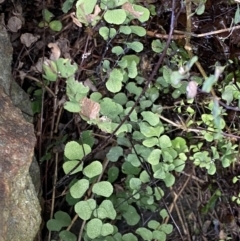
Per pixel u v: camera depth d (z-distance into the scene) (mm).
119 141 242
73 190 209
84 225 237
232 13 243
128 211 243
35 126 252
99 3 210
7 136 181
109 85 213
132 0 224
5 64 222
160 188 252
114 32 221
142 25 250
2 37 226
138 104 243
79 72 239
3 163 175
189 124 250
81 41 251
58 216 236
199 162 238
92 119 204
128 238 231
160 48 242
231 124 246
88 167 211
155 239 238
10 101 192
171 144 233
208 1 243
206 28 245
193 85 149
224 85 245
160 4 247
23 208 187
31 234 191
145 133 227
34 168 229
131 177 246
